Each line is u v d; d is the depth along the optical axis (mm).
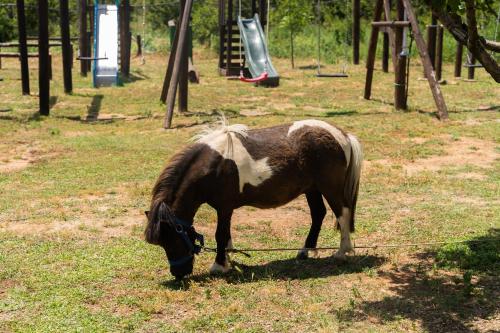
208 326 6457
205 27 39062
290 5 30531
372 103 20812
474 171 12758
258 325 6449
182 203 7402
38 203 10883
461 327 6262
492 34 28516
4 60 34219
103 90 24531
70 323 6535
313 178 7773
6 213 10367
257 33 29016
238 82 26703
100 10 28797
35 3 37344
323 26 37875
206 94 23172
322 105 20594
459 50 26500
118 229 9656
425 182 11953
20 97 22172
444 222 9695
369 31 35375
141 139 15719
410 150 14375
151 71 31062
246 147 7582
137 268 8070
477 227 9398
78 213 10398
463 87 23906
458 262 7957
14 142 15398
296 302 6980
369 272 7711
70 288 7430
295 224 9883
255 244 8977
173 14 43875
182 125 17391
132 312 6812
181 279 7574
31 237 9234
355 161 7938
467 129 16359
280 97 22500
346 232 8031
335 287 7363
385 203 10828
